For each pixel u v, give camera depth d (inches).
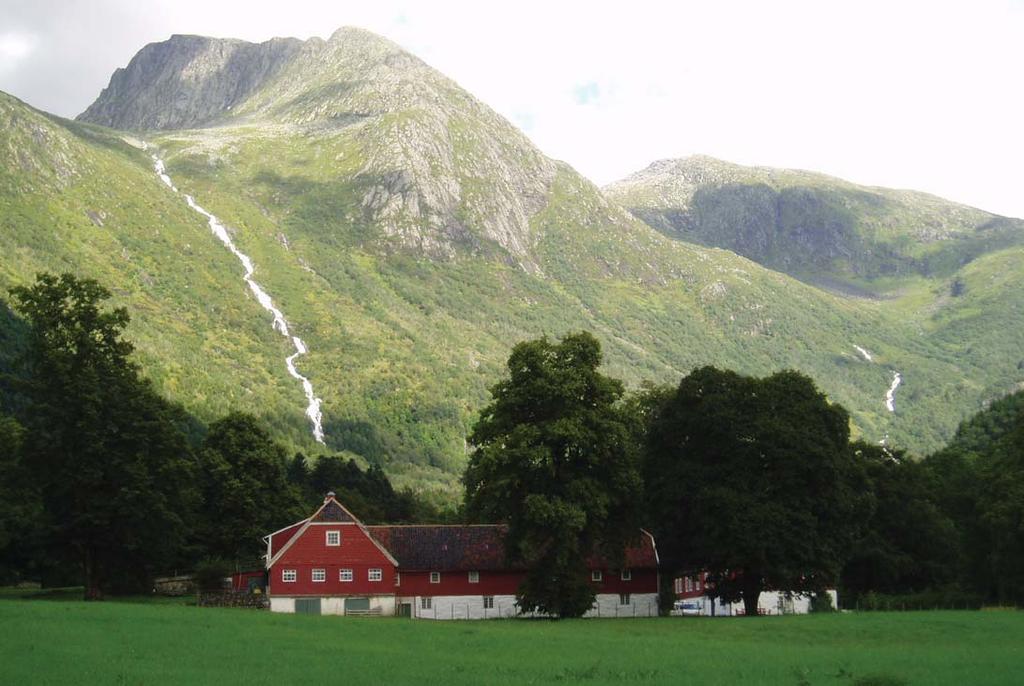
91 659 1991.9
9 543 4419.3
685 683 1814.7
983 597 4045.3
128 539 3695.9
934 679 1838.1
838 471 3654.0
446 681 1823.3
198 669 1918.1
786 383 3870.6
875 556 4520.2
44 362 3595.0
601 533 3565.5
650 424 4040.4
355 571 4025.6
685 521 3767.2
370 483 7775.6
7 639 2242.9
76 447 3590.1
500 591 4087.1
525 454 3358.8
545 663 2057.1
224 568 4439.0
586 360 3619.6
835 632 2797.7
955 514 5128.0
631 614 4119.1
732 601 3858.3
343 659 2087.8
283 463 5167.3
